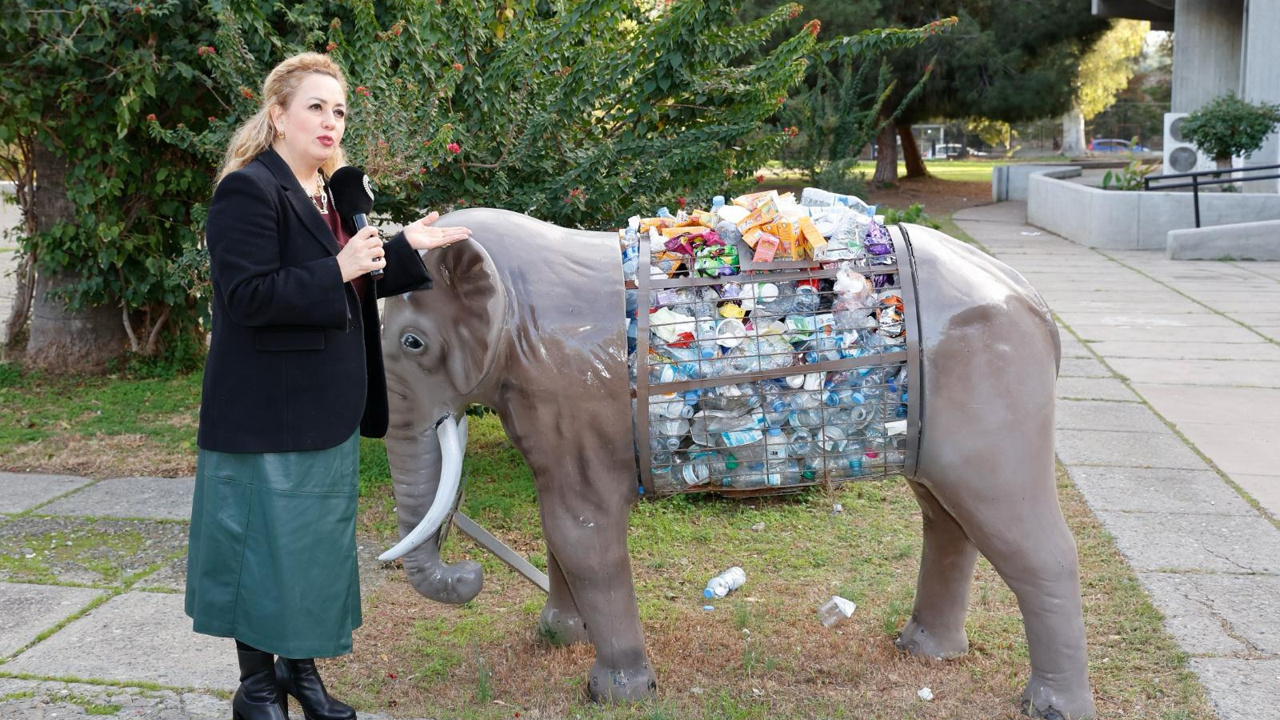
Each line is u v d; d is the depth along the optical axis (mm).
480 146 5609
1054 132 68625
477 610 4098
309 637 2797
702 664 3584
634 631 3232
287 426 2734
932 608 3607
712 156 5805
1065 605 3072
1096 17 24781
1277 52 18219
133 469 5973
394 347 3082
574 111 5578
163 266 7824
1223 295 11672
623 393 3008
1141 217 15953
